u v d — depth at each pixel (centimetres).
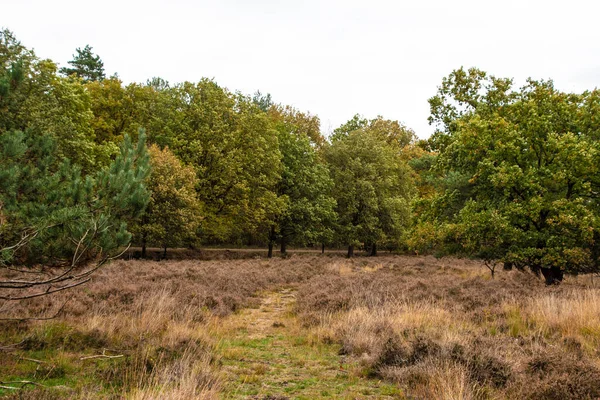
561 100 1842
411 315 1034
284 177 3912
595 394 539
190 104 3438
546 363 635
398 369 683
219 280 1727
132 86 3847
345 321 1034
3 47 795
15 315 858
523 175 1650
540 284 1652
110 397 527
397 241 4378
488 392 571
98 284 1309
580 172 1655
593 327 884
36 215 662
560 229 1647
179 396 498
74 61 5025
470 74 2411
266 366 758
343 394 611
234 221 3438
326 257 3812
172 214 2802
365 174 4256
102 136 3600
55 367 630
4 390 523
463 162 1962
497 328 959
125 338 838
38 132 776
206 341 862
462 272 2577
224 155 3372
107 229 697
